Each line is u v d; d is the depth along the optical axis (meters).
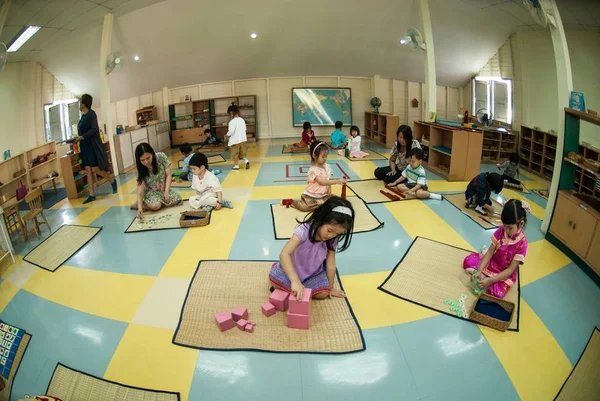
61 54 7.08
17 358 2.48
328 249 2.73
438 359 2.34
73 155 5.93
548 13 3.69
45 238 4.30
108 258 3.74
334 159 8.28
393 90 11.74
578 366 2.28
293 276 2.56
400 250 3.75
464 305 2.83
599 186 4.50
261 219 4.62
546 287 3.13
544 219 4.16
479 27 7.54
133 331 2.63
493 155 8.31
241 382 2.19
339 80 11.82
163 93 11.08
